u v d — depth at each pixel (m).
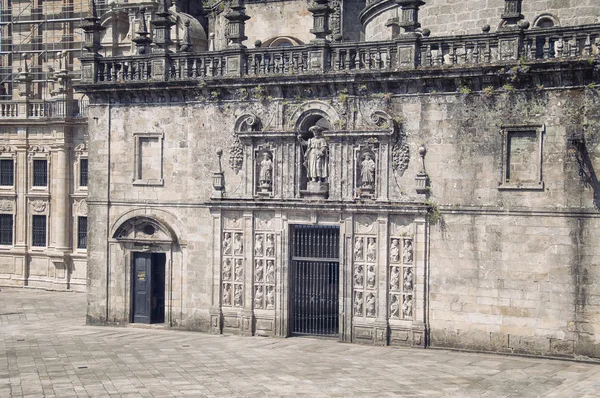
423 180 34.31
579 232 31.80
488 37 33.03
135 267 40.44
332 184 36.09
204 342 36.38
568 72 31.55
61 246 56.00
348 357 33.06
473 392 27.73
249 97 37.47
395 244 35.09
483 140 33.38
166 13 39.16
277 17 46.22
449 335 34.19
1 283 58.34
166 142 39.34
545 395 27.23
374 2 40.91
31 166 57.53
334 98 36.00
